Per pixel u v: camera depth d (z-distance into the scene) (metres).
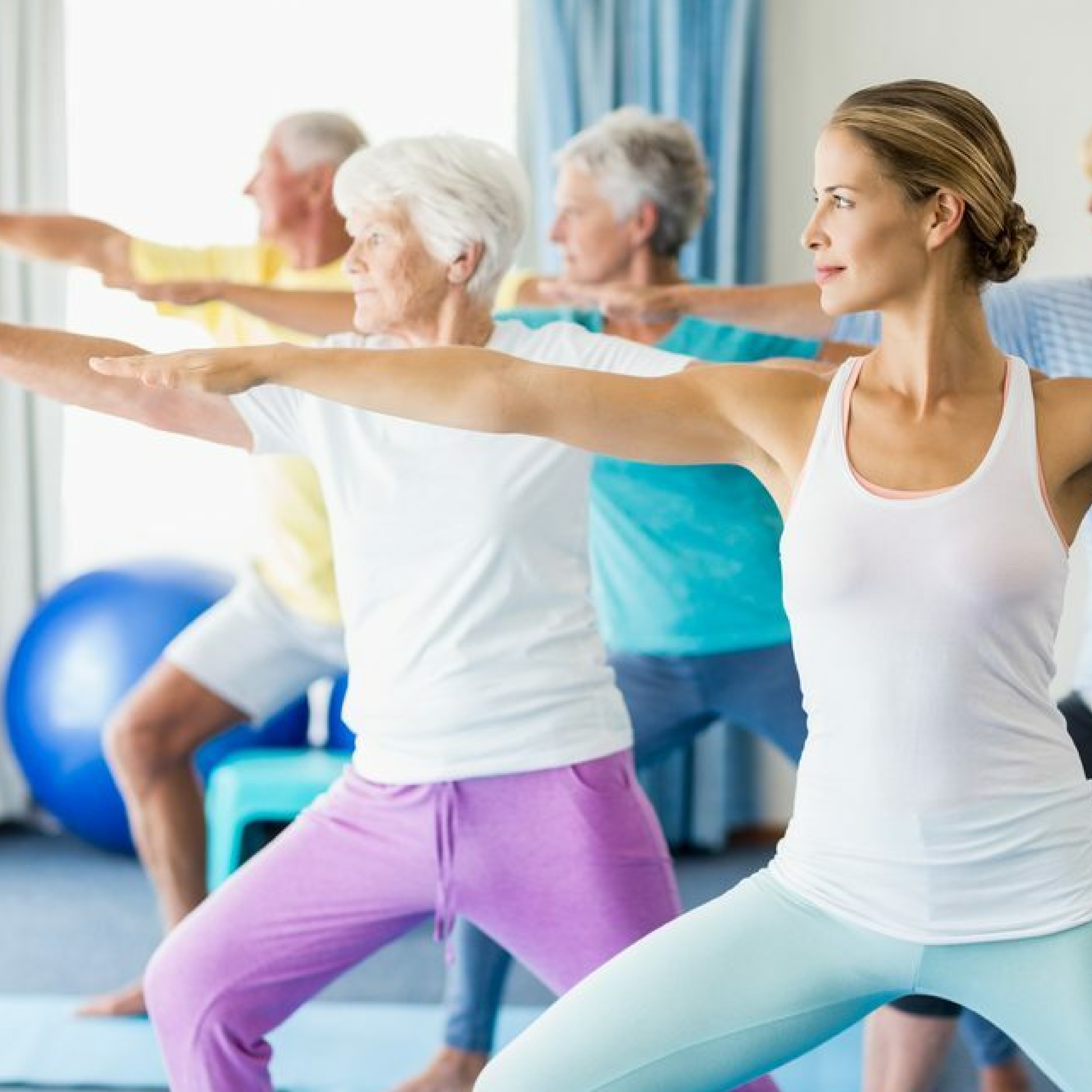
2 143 9.18
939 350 3.32
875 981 3.34
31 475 9.41
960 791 3.26
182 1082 4.00
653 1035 3.28
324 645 6.59
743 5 8.96
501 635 4.01
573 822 3.98
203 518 9.66
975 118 3.31
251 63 9.45
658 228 6.23
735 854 9.13
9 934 7.63
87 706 8.46
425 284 4.27
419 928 8.04
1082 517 3.38
